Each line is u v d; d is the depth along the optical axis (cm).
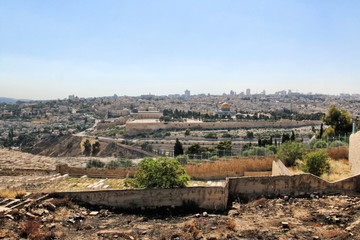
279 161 2942
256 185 2256
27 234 1461
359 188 2158
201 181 3322
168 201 2097
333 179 2483
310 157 2636
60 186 2781
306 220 1725
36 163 3847
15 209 1670
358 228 1531
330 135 4816
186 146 10800
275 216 1845
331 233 1498
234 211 1998
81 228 1659
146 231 1633
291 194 2208
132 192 2075
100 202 2058
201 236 1558
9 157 4228
